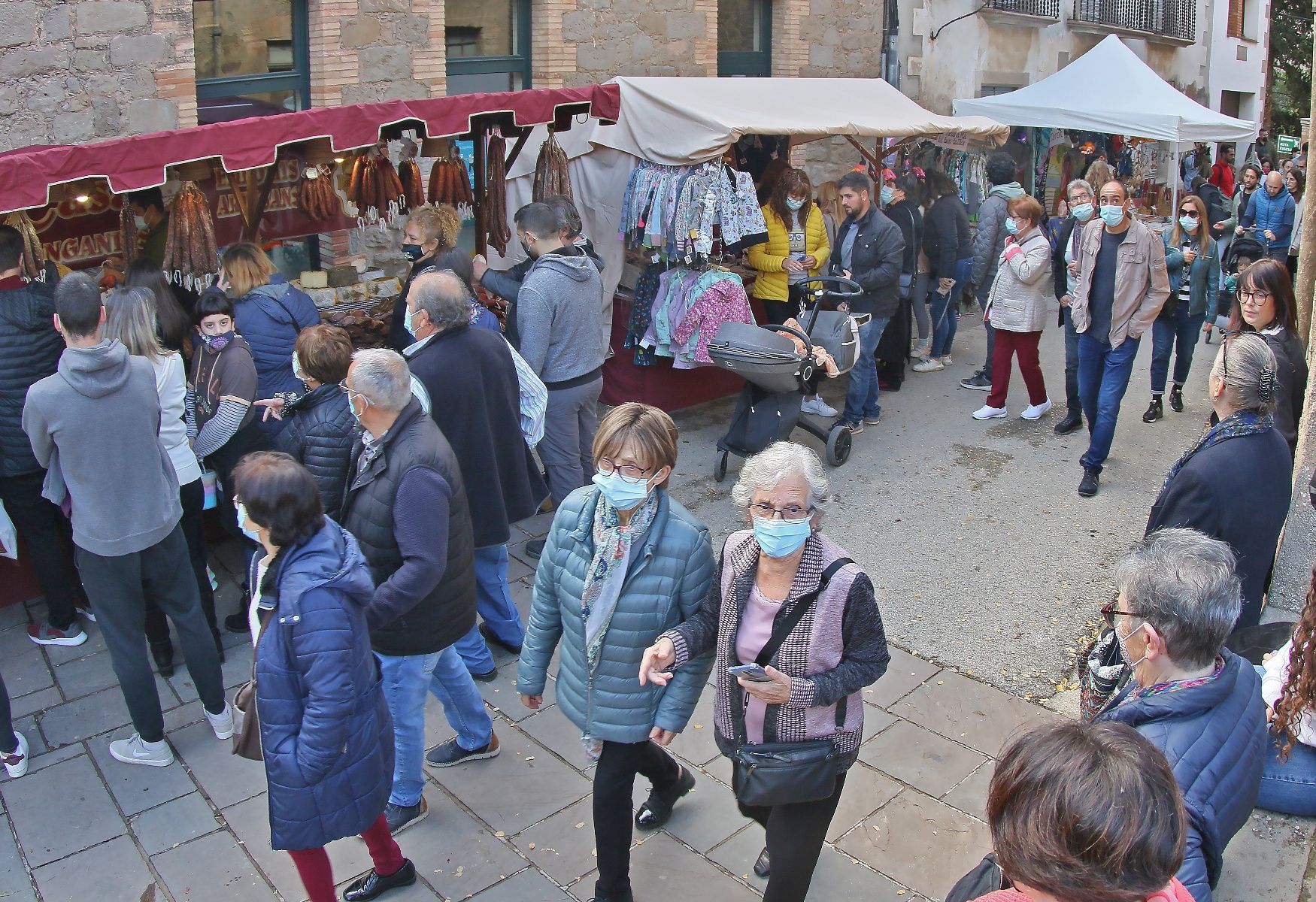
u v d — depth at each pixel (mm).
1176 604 2467
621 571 3109
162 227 5445
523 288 5473
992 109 11773
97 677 4809
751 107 7215
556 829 3857
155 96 6555
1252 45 22250
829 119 7426
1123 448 7332
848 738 2869
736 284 7148
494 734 4270
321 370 3951
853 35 10812
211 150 4660
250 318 5133
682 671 3113
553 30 8344
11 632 5152
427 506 3385
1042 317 7508
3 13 5895
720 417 8008
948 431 7691
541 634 3391
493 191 6469
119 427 3838
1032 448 7355
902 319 8406
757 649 2838
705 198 6730
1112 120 11227
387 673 3652
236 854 3758
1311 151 6008
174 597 4117
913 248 8320
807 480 2674
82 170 4293
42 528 4844
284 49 7270
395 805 3824
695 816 3906
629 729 3170
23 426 3889
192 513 4695
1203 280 7543
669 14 9070
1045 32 14406
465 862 3693
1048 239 7375
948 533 6082
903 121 7969
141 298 4410
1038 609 5273
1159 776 1654
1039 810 1635
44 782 4117
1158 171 15820
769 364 6180
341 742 2912
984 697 4586
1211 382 3668
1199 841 2312
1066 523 6188
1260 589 3723
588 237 7398
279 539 2836
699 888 3551
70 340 3787
